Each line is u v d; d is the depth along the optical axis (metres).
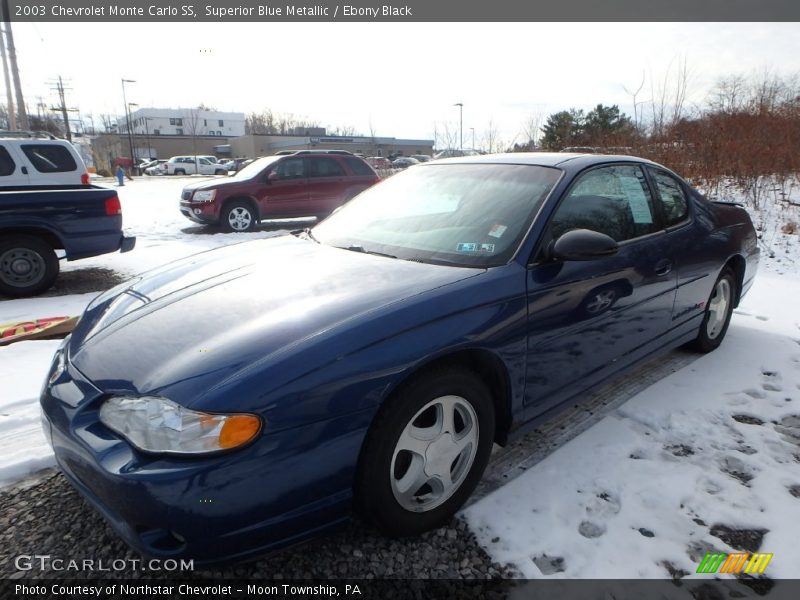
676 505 2.31
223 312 2.15
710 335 3.89
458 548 2.09
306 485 1.80
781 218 8.58
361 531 2.19
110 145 73.00
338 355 1.84
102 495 1.78
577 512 2.27
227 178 11.47
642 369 3.69
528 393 2.42
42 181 8.88
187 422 1.67
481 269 2.35
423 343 1.99
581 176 2.82
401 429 1.96
